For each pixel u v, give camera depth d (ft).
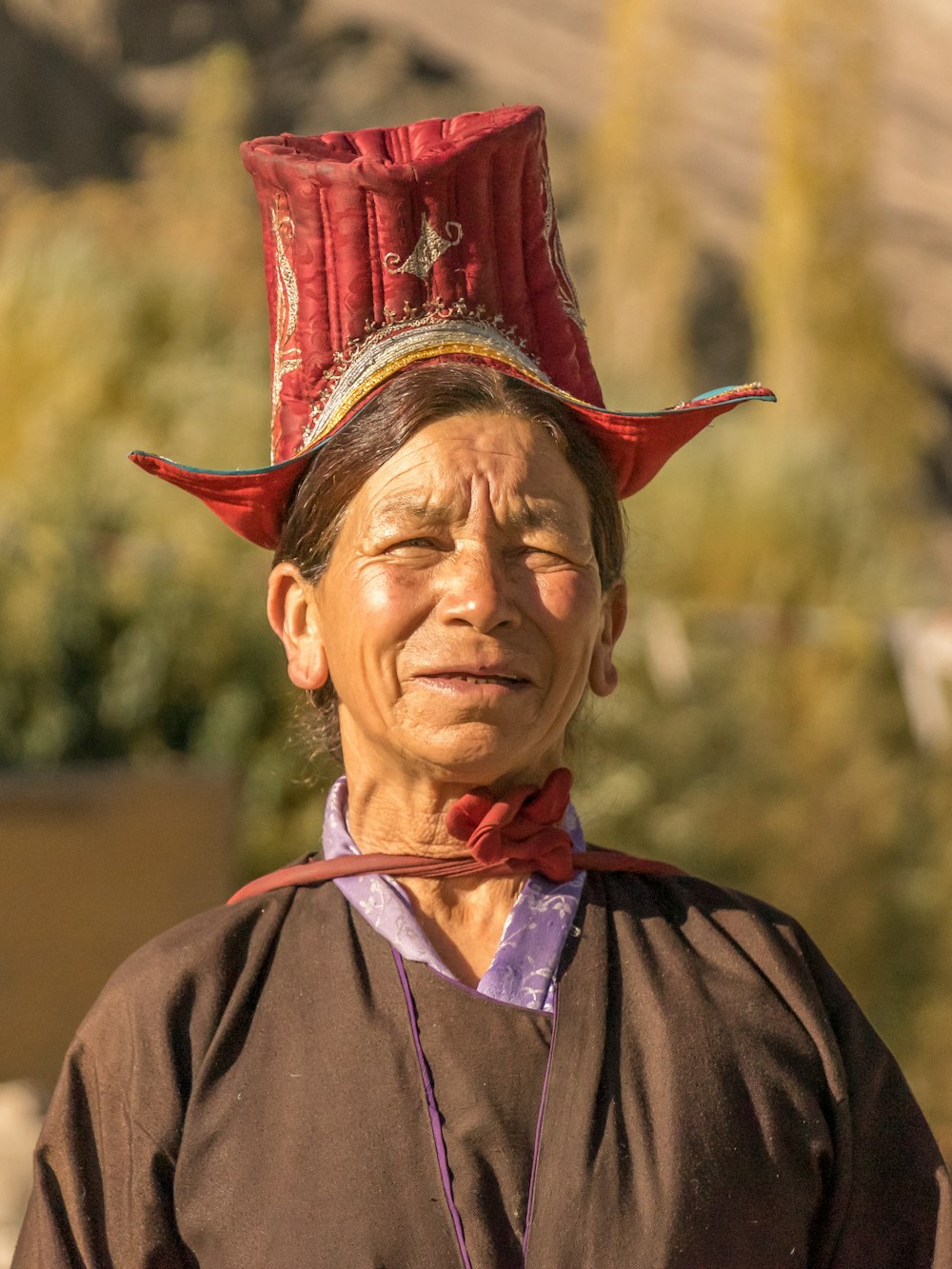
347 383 10.77
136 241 65.31
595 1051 9.77
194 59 102.63
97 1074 10.13
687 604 42.19
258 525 11.36
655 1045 9.89
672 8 84.43
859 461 62.85
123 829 30.71
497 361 10.69
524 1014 9.88
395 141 11.61
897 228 80.23
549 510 10.29
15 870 29.55
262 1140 9.58
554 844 10.46
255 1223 9.34
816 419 72.74
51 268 44.06
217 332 46.09
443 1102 9.59
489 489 10.16
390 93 103.19
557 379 11.24
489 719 9.98
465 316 10.97
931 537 75.25
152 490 36.86
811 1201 9.90
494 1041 9.78
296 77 103.71
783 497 47.16
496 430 10.35
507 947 10.16
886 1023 43.70
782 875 42.04
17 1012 29.55
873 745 43.73
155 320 44.75
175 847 31.19
